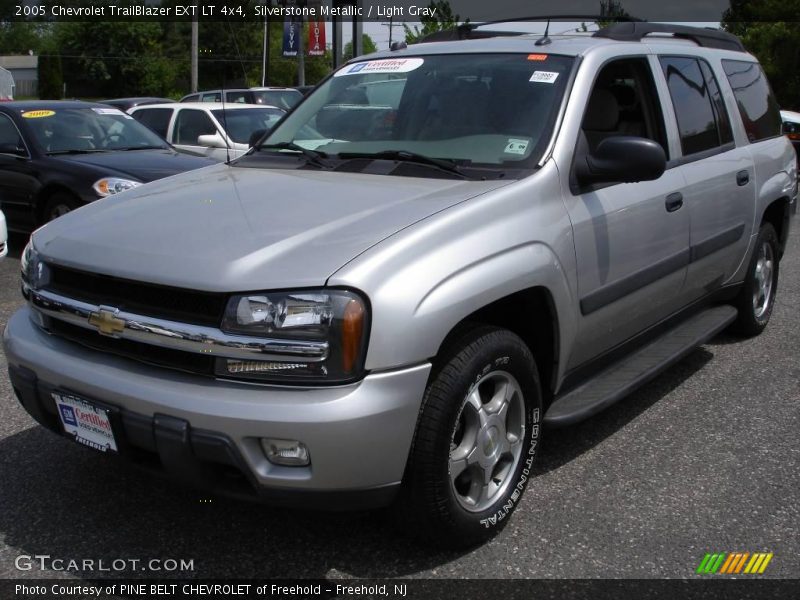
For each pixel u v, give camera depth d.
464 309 2.84
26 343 3.15
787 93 26.69
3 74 38.19
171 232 3.00
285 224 2.98
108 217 3.29
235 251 2.79
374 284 2.66
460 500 3.04
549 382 3.54
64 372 2.95
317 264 2.70
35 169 8.21
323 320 2.62
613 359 4.09
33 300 3.21
